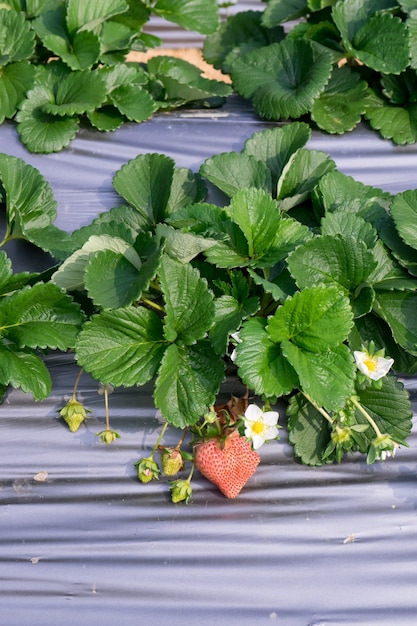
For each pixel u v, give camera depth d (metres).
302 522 0.85
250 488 0.86
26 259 0.91
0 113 0.96
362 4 1.00
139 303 0.88
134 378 0.84
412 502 0.86
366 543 0.85
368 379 0.83
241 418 0.81
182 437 0.85
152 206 0.92
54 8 1.01
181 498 0.84
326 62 0.96
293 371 0.82
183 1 1.05
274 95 0.97
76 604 0.83
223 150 0.96
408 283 0.87
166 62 1.03
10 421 0.87
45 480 0.85
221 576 0.83
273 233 0.86
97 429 0.87
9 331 0.85
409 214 0.89
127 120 0.97
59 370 0.88
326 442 0.86
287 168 0.92
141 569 0.83
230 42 1.11
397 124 0.97
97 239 0.84
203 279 0.84
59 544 0.84
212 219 0.88
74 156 0.95
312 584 0.84
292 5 1.07
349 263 0.85
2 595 0.83
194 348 0.85
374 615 0.83
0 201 0.91
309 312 0.83
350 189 0.92
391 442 0.82
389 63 0.96
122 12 1.00
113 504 0.85
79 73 0.96
